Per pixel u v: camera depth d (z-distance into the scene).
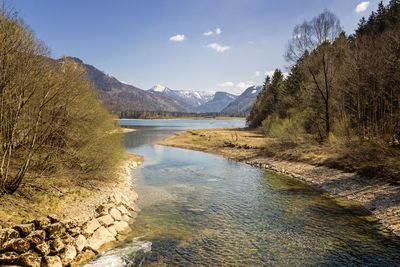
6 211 15.45
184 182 34.59
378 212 22.48
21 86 17.66
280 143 56.03
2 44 16.58
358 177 31.38
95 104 29.36
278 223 21.03
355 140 43.84
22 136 20.28
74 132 24.77
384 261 15.42
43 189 19.75
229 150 62.06
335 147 43.81
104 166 28.22
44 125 20.86
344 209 23.98
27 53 18.03
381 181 28.31
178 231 19.59
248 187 32.00
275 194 28.98
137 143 80.75
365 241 17.84
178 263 15.29
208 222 21.30
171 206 25.12
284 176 38.03
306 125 56.91
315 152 44.94
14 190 17.36
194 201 26.66
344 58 53.41
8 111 18.27
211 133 97.94
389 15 73.00
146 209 24.28
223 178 36.91
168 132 124.44
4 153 17.59
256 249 16.97
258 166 46.00
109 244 17.31
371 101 49.38
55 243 14.64
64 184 22.25
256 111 135.88
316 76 52.97
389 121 43.06
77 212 17.95
